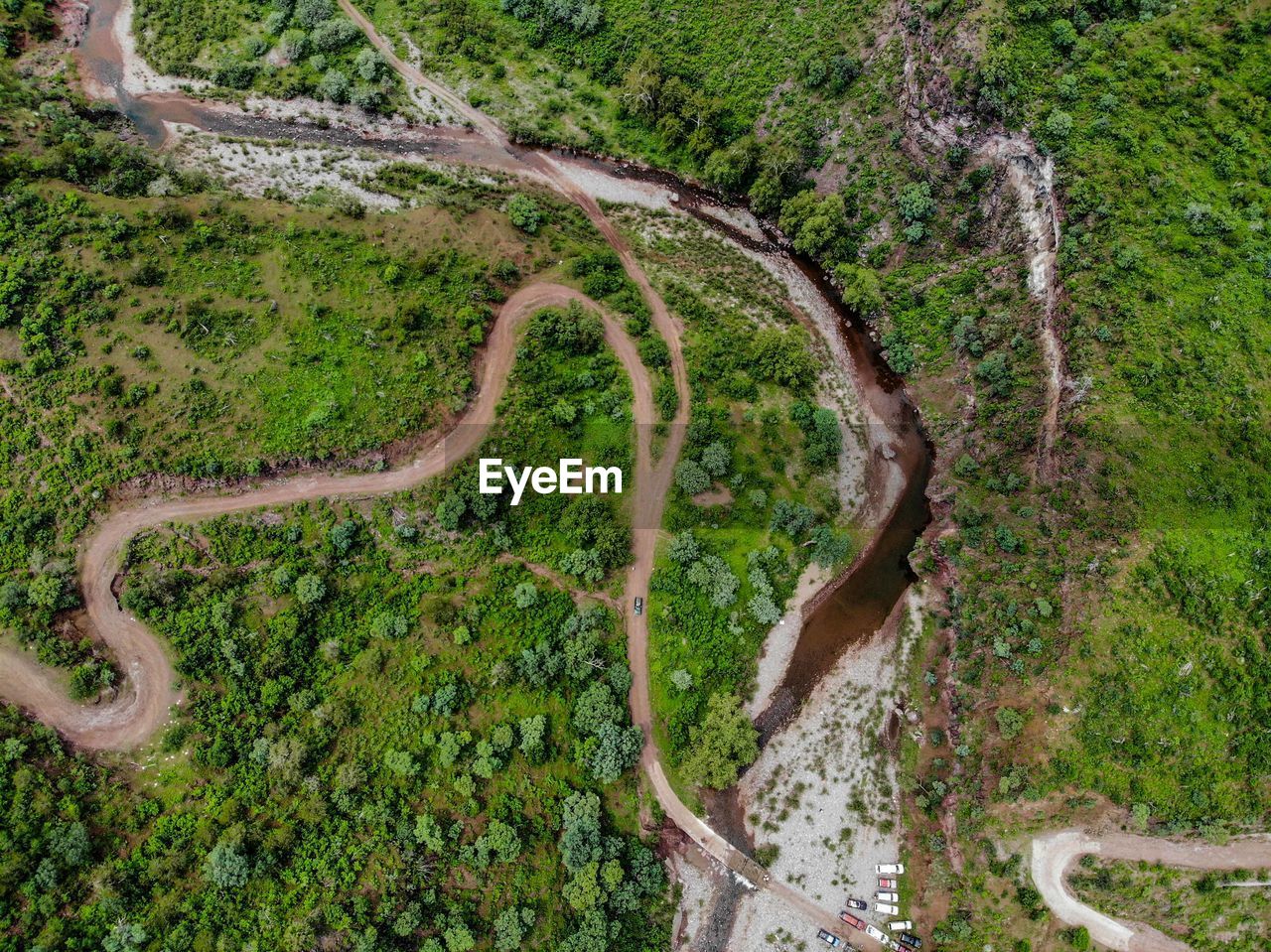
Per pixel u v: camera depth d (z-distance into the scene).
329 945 56.00
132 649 60.88
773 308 77.88
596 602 68.25
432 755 61.78
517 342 71.62
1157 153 67.50
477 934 58.88
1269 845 60.16
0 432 62.78
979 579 68.44
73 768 57.56
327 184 76.06
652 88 77.94
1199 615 60.69
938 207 76.00
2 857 53.69
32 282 65.25
